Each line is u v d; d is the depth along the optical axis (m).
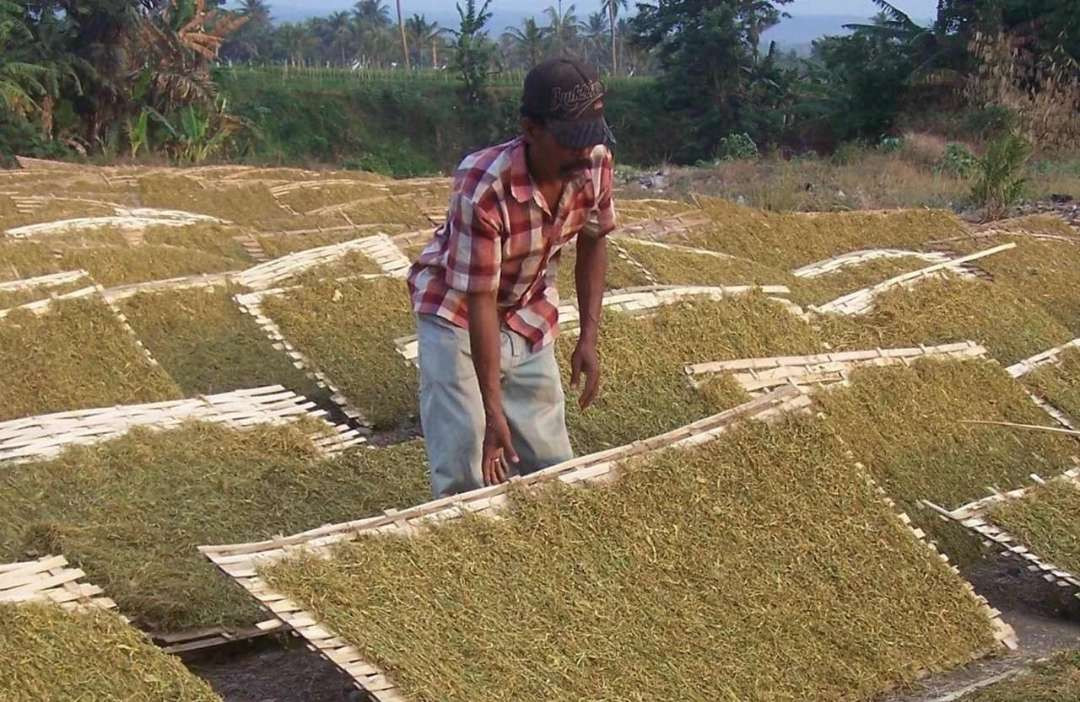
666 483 4.58
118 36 28.58
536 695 3.74
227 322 8.17
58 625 3.59
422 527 4.07
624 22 61.97
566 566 4.17
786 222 12.16
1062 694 4.07
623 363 6.60
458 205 3.82
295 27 63.28
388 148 38.53
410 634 3.75
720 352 6.96
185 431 6.04
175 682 3.58
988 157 17.23
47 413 6.34
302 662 4.43
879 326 8.09
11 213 11.67
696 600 4.27
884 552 4.73
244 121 32.31
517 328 4.25
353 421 7.16
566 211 3.98
